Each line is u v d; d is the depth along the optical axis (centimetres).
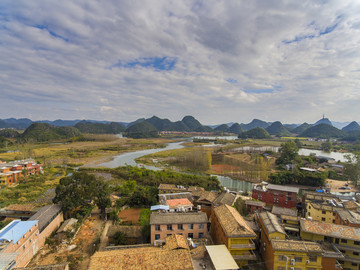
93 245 5225
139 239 5259
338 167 15775
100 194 7012
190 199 7150
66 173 14212
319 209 6297
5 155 18875
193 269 3447
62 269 3766
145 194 7919
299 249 4009
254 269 4406
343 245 4591
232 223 4631
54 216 5841
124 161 19012
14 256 3566
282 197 8219
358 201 8150
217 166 16512
